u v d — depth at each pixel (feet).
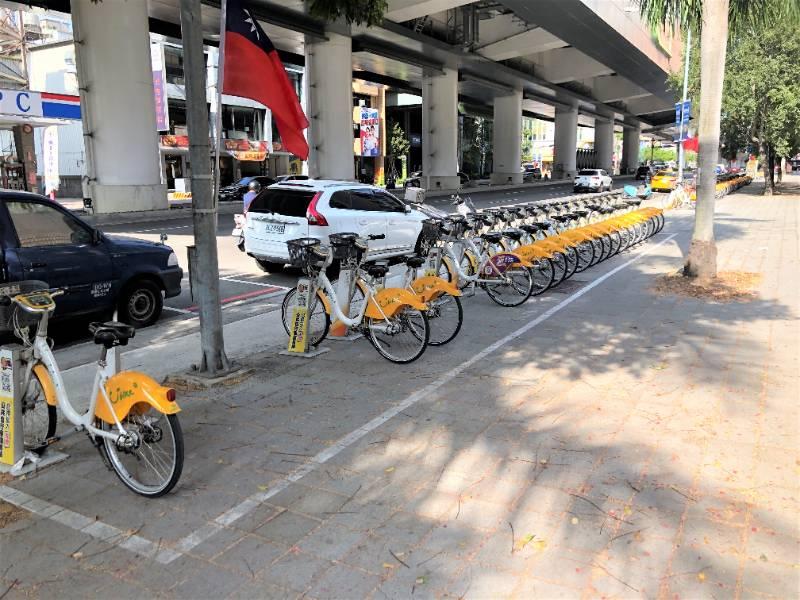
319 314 22.68
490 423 15.12
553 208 42.65
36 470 13.30
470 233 30.50
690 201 84.38
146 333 24.82
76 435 15.05
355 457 13.56
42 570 10.01
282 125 20.59
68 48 120.06
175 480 11.76
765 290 29.17
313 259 20.06
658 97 190.08
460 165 209.97
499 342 21.77
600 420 15.15
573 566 9.78
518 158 157.58
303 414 15.88
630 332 22.77
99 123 68.90
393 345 20.38
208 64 107.14
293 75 136.05
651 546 10.23
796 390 16.78
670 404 16.02
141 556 10.32
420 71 123.54
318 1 19.89
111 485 12.68
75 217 23.09
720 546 10.21
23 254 21.17
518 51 111.86
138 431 12.10
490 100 170.71
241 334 24.20
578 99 175.94
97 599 9.31
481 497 11.85
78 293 22.85
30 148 93.20
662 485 12.10
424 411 15.93
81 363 21.20
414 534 10.73
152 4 75.66
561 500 11.66
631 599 9.04
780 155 91.40
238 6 19.12
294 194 34.53
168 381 18.31
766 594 9.09
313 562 10.05
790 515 11.04
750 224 57.47
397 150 181.78
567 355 20.24
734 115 86.84
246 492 12.22
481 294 29.71
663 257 40.29
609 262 38.63
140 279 25.35
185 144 119.85
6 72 102.58
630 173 259.60
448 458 13.42
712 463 12.91
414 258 22.20
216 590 9.45
